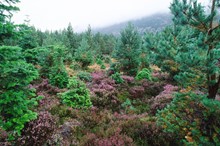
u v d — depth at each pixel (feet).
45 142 20.93
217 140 14.74
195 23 18.84
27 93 21.15
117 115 31.58
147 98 43.29
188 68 17.85
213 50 16.21
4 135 19.94
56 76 41.04
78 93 33.53
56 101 32.71
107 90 44.16
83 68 83.05
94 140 21.44
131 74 63.00
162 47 26.86
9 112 18.97
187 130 17.39
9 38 18.95
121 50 63.98
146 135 22.58
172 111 19.33
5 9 18.75
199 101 17.49
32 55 45.57
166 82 51.08
